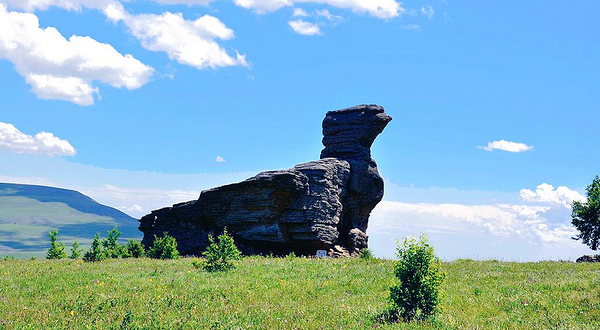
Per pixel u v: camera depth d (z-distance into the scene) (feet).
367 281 70.23
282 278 73.82
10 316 44.80
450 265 97.40
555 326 41.93
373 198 189.06
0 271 84.53
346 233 180.96
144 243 182.91
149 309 48.93
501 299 55.01
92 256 119.34
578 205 153.58
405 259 49.37
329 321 45.03
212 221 166.09
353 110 200.23
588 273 76.23
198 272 84.07
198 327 41.47
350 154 192.65
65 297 55.93
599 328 40.34
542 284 64.23
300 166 171.42
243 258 122.31
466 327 42.11
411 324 43.45
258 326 42.29
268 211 152.87
